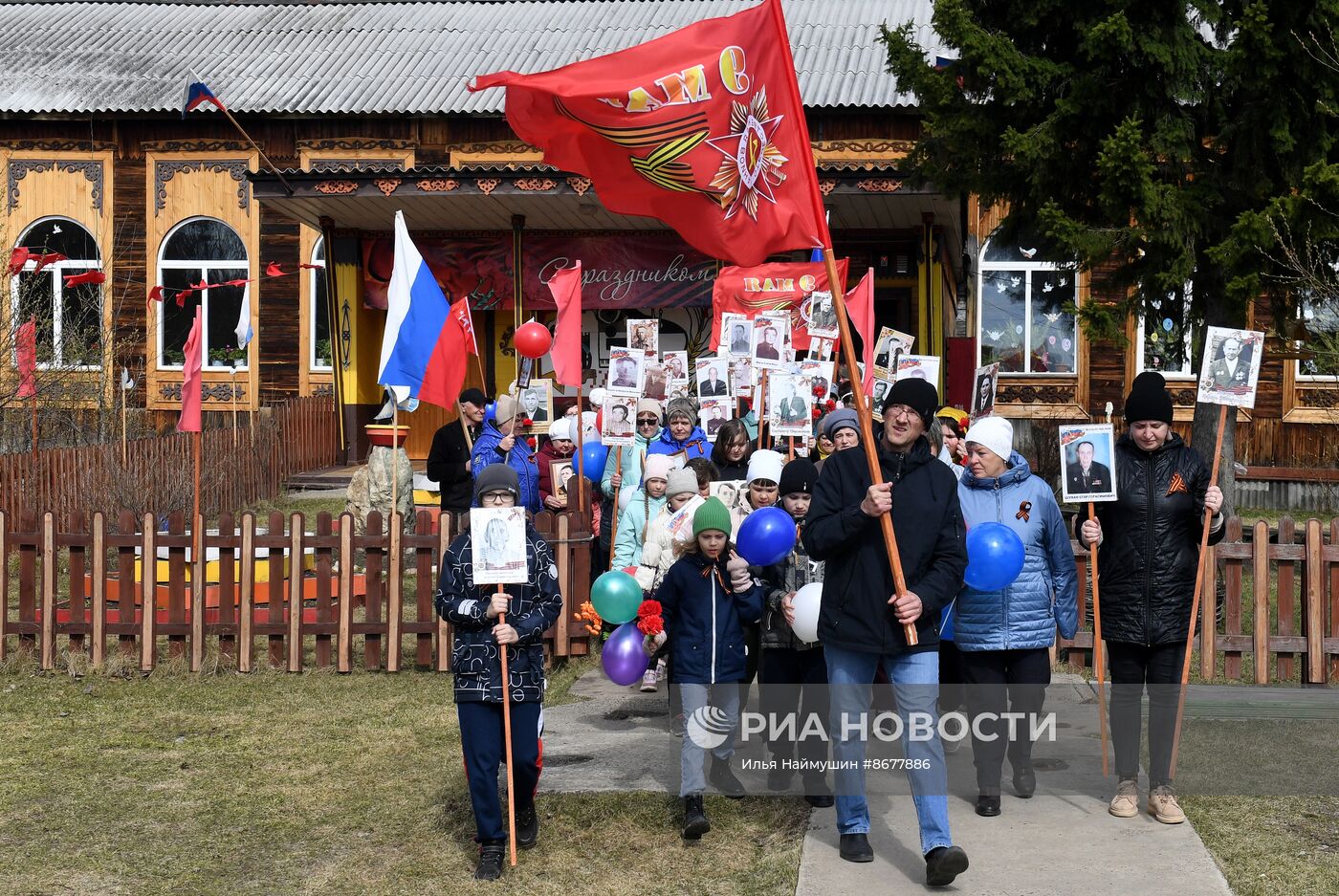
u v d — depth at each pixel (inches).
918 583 203.3
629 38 913.5
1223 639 338.6
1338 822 226.5
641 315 771.4
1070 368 778.8
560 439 390.6
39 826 236.5
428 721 301.9
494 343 794.2
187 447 620.7
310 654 363.3
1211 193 435.5
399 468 491.5
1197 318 460.8
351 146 850.8
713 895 205.8
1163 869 204.4
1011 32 459.5
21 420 673.0
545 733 291.4
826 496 210.7
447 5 1001.5
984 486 239.1
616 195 281.3
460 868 217.5
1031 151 427.2
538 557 219.0
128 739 288.8
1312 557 333.4
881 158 774.5
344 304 770.8
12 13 1008.9
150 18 1002.7
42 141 881.5
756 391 401.7
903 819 231.9
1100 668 239.6
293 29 970.7
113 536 348.8
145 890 209.2
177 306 876.6
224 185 870.4
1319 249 436.1
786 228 269.6
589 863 219.0
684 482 262.5
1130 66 433.4
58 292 864.3
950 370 732.7
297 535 347.3
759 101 268.5
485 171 647.8
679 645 233.3
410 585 442.6
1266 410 749.3
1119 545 230.2
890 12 910.4
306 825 236.8
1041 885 199.2
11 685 335.6
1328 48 408.8
